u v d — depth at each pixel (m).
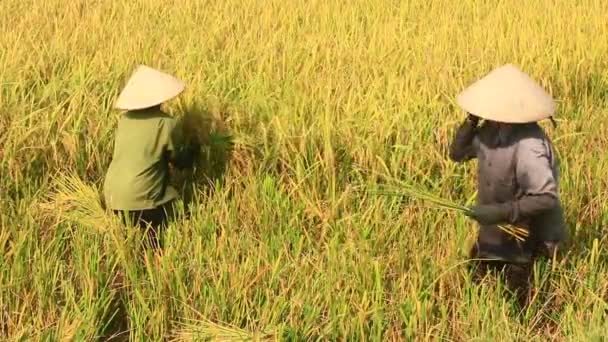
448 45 7.76
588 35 8.26
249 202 5.12
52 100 6.12
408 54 7.38
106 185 5.04
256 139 5.57
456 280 4.55
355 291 4.39
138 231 4.82
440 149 5.54
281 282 4.41
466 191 5.30
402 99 6.09
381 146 5.51
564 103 6.59
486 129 4.26
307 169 5.28
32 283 4.48
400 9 9.53
